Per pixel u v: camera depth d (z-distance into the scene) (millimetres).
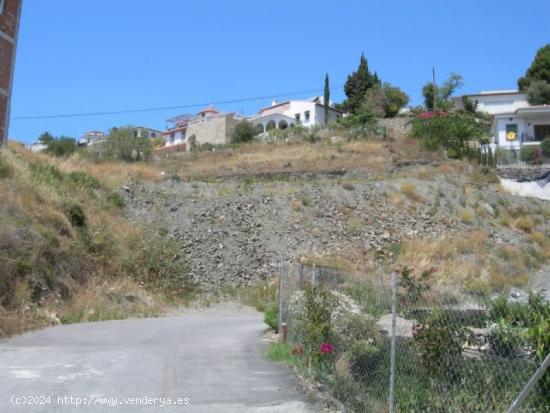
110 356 10211
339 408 7020
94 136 96312
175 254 25078
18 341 12523
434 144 45406
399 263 25438
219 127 79625
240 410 6883
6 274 15812
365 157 43969
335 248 28391
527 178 41344
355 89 82125
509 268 27562
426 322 6336
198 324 16547
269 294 23719
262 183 35469
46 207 21000
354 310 8289
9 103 28328
